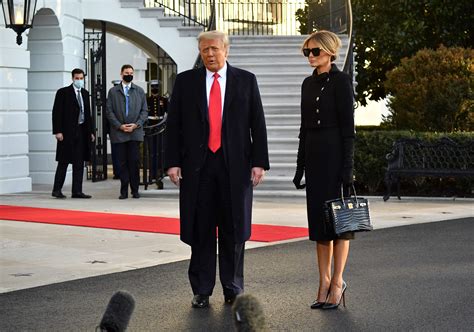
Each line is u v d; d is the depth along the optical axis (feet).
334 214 21.58
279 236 34.60
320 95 22.20
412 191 50.83
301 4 73.20
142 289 24.89
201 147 22.54
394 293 24.27
